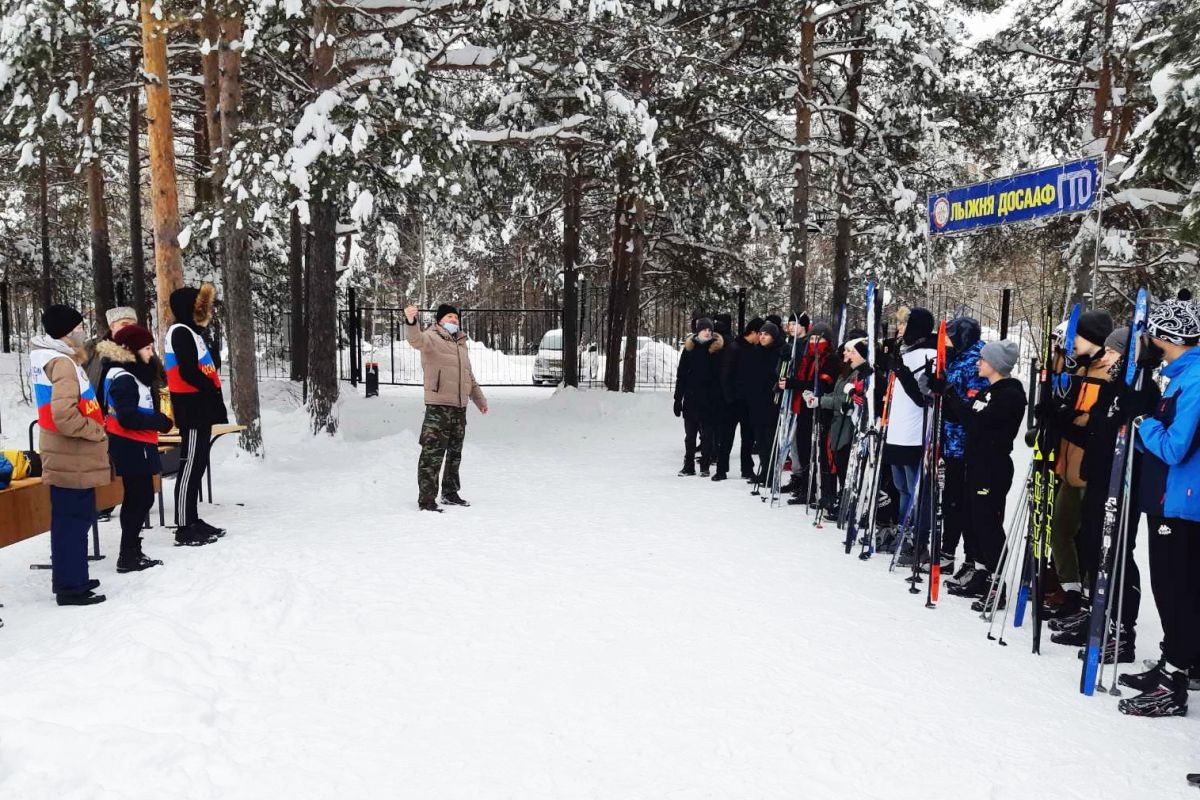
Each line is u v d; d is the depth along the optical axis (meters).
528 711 3.43
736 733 3.27
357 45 11.22
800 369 7.64
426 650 4.07
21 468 5.12
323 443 10.69
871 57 15.56
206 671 3.66
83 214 18.66
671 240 18.00
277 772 2.89
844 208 15.72
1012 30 16.36
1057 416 4.32
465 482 8.78
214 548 5.71
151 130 9.21
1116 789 2.95
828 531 6.79
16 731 2.91
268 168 8.81
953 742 3.25
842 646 4.25
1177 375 3.47
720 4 14.62
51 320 4.59
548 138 11.78
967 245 16.98
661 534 6.53
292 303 16.42
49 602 4.71
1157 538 3.57
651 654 4.07
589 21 10.65
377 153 10.27
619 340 16.89
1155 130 8.23
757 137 15.51
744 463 9.24
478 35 10.89
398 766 2.96
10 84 10.02
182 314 6.01
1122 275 13.84
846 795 2.85
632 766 3.01
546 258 20.91
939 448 4.95
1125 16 14.50
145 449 5.22
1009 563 5.10
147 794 2.69
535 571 5.43
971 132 16.69
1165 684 3.69
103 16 10.82
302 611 4.53
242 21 9.28
